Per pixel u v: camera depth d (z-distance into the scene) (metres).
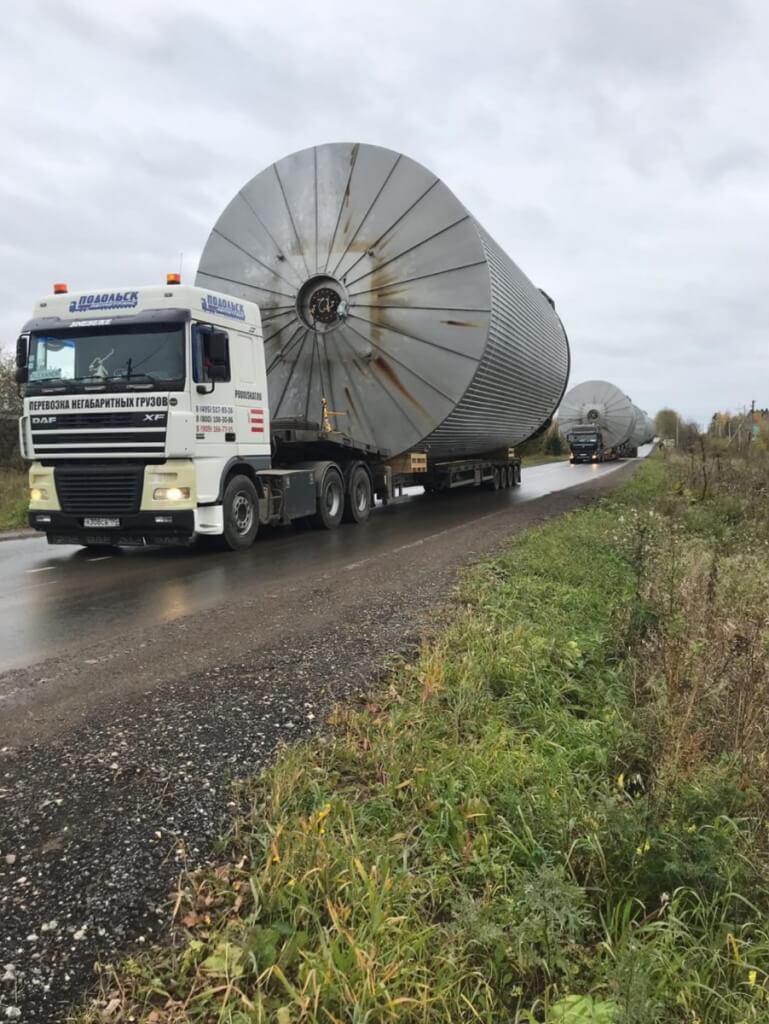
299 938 2.35
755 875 2.76
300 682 4.73
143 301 9.41
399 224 14.02
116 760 3.59
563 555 8.81
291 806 3.15
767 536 10.58
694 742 3.45
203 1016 2.09
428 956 2.31
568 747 3.89
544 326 19.86
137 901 2.58
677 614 5.11
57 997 2.16
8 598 7.29
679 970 2.33
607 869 2.78
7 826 3.00
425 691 4.39
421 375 14.15
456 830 2.99
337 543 11.20
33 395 9.60
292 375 14.80
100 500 9.41
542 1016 2.20
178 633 5.89
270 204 14.68
